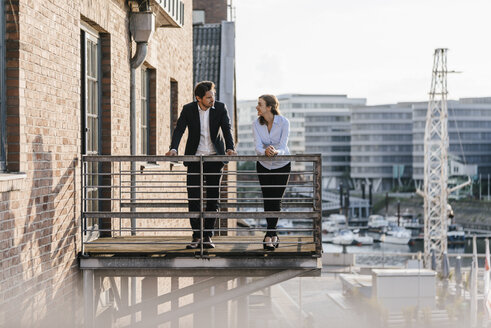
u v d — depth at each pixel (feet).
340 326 142.10
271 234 24.54
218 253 23.32
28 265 19.38
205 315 49.21
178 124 24.44
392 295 141.49
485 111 536.83
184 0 48.26
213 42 76.13
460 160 529.45
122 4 29.68
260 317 134.92
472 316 107.96
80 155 23.95
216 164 24.52
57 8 21.67
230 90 72.74
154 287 35.70
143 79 36.63
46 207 20.77
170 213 22.98
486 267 99.60
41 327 20.31
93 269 23.52
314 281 204.74
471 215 486.79
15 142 18.74
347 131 582.35
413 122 538.06
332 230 456.45
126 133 30.50
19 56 18.69
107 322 27.25
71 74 23.07
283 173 23.27
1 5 18.45
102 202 28.12
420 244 410.93
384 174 540.93
